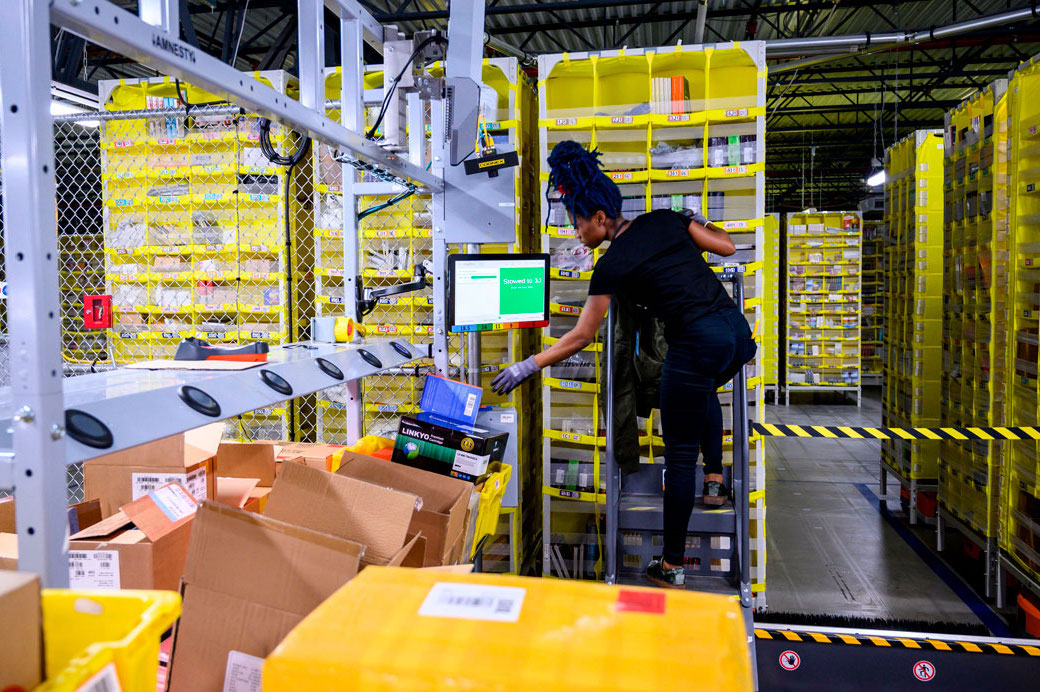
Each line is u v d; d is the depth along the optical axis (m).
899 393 6.11
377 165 2.48
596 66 3.88
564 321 4.03
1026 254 3.72
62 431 1.09
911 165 5.91
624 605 0.91
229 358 2.02
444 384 2.83
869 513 6.03
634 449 3.10
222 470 2.51
